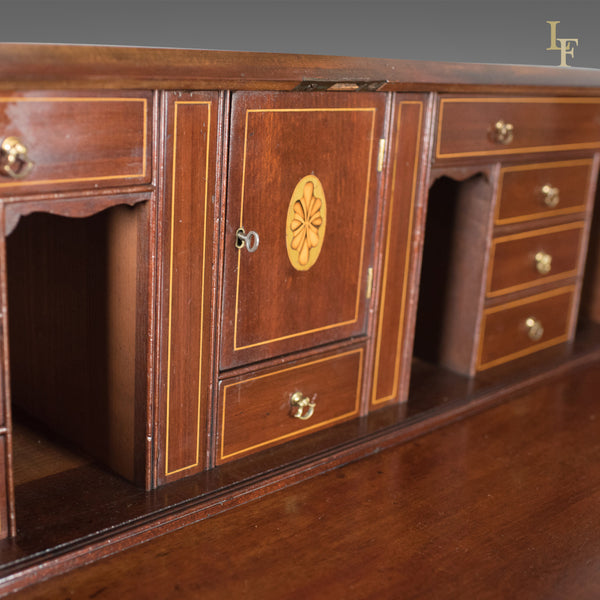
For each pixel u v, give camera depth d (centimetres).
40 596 134
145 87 136
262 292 171
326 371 190
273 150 163
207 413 167
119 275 156
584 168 249
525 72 205
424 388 223
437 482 180
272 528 158
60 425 183
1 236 127
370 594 139
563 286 259
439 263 234
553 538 159
